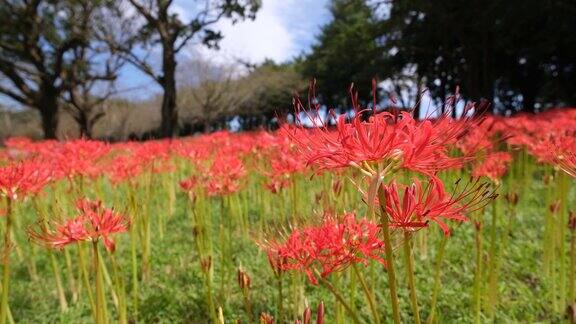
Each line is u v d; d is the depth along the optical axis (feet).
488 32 67.26
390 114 5.23
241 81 126.31
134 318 13.57
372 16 95.50
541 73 78.59
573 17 53.88
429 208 5.35
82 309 14.83
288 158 11.73
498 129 22.81
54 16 78.23
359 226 6.34
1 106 137.69
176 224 23.80
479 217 12.28
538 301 13.89
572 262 10.94
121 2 76.54
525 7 51.08
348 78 106.32
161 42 76.89
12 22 77.10
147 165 19.33
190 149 20.08
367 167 5.13
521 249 17.58
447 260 16.78
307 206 15.93
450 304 13.74
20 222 20.75
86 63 90.27
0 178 8.34
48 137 84.58
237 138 22.94
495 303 13.07
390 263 5.42
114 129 146.41
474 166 11.82
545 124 21.16
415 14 74.28
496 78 82.74
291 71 131.44
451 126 5.18
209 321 13.53
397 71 85.10
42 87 84.99
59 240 8.30
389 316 13.12
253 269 16.76
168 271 17.48
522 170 25.59
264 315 7.00
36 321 14.49
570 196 22.62
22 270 18.29
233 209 20.93
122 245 20.24
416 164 5.12
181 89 128.16
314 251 6.46
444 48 76.38
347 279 13.43
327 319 12.36
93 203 8.75
